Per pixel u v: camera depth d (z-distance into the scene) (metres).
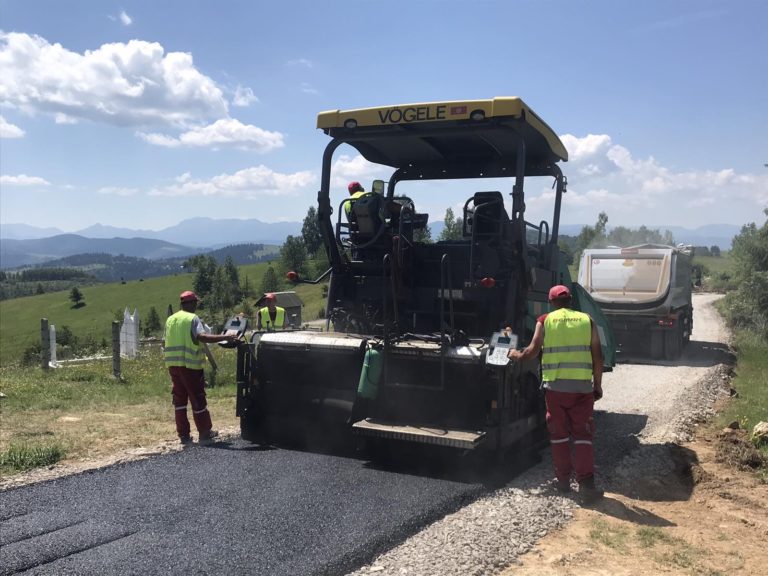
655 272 15.98
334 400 6.88
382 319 7.25
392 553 4.42
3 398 10.30
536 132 6.83
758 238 24.09
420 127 6.77
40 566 4.11
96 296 139.25
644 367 14.60
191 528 4.73
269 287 77.25
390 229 7.21
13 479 5.91
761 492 6.14
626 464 6.84
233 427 8.23
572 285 8.53
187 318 7.41
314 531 4.68
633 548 4.70
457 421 6.38
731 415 9.34
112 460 6.52
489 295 6.79
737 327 22.67
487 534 4.74
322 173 7.29
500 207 6.69
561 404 5.82
